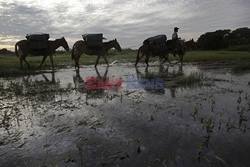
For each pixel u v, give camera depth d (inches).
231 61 550.3
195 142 97.5
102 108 154.1
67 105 163.3
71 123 125.3
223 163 80.2
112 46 449.7
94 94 199.2
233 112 138.7
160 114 138.2
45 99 182.4
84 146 96.3
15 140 104.2
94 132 111.7
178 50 437.4
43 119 132.8
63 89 223.3
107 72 367.6
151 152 89.7
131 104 163.2
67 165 81.7
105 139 103.0
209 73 330.0
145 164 80.8
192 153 88.0
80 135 108.3
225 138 101.0
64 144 99.0
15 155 90.3
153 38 425.1
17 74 348.8
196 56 680.4
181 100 171.6
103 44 436.1
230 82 248.7
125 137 104.8
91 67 461.7
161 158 84.6
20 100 179.6
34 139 105.0
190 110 144.8
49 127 119.8
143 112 143.0
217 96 181.6
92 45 398.0
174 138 102.1
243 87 218.5
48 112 146.6
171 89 215.2
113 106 158.7
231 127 113.0
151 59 665.0
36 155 89.9
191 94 191.0
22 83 261.6
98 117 134.9
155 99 177.0
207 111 141.7
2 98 186.4
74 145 97.9
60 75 335.3
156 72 355.3
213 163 80.3
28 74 350.3
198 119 127.3
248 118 127.3
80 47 396.5
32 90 217.9
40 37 371.6
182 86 229.0
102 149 93.3
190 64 497.0
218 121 123.1
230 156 85.0
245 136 102.9
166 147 93.4
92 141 101.1
